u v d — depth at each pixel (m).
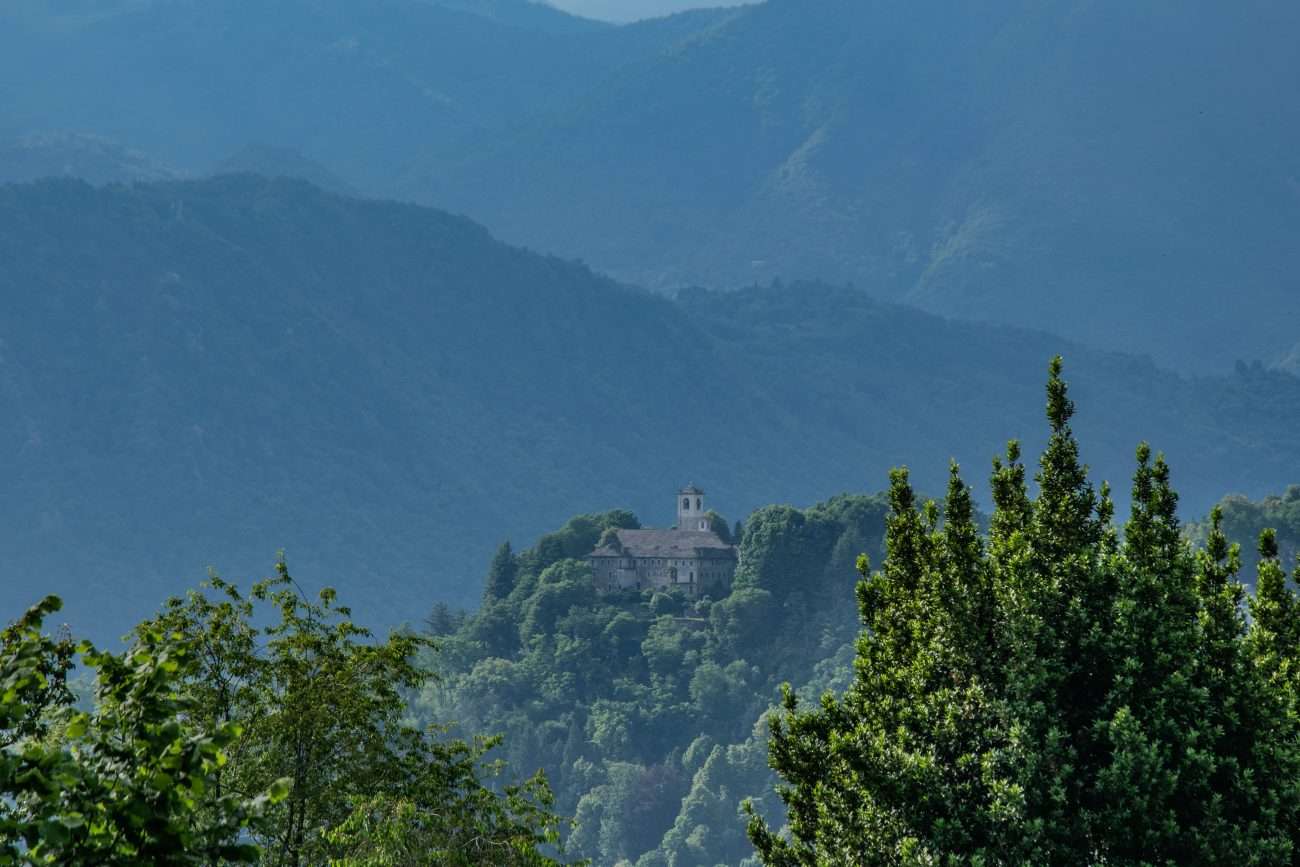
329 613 143.88
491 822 144.88
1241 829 114.44
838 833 128.00
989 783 117.12
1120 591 126.25
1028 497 142.25
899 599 139.75
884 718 129.00
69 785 53.22
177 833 54.44
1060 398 141.12
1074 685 123.81
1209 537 139.62
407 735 144.25
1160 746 117.25
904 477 146.25
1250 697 120.56
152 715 57.06
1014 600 124.62
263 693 132.88
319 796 133.75
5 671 57.44
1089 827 114.69
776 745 137.00
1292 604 134.88
